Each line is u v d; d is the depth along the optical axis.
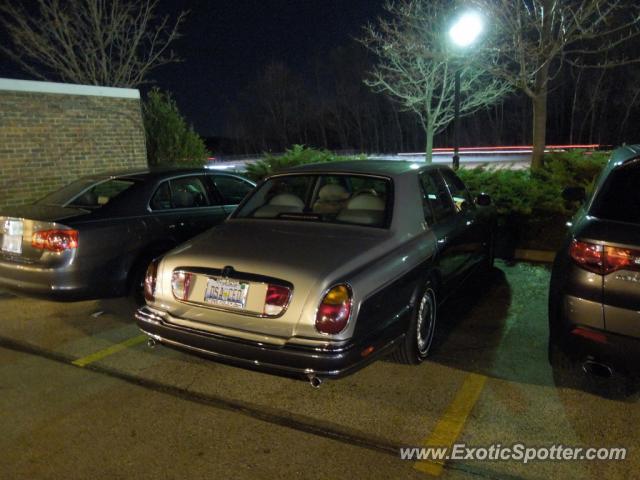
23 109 8.73
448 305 5.59
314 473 3.00
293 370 3.31
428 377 4.05
